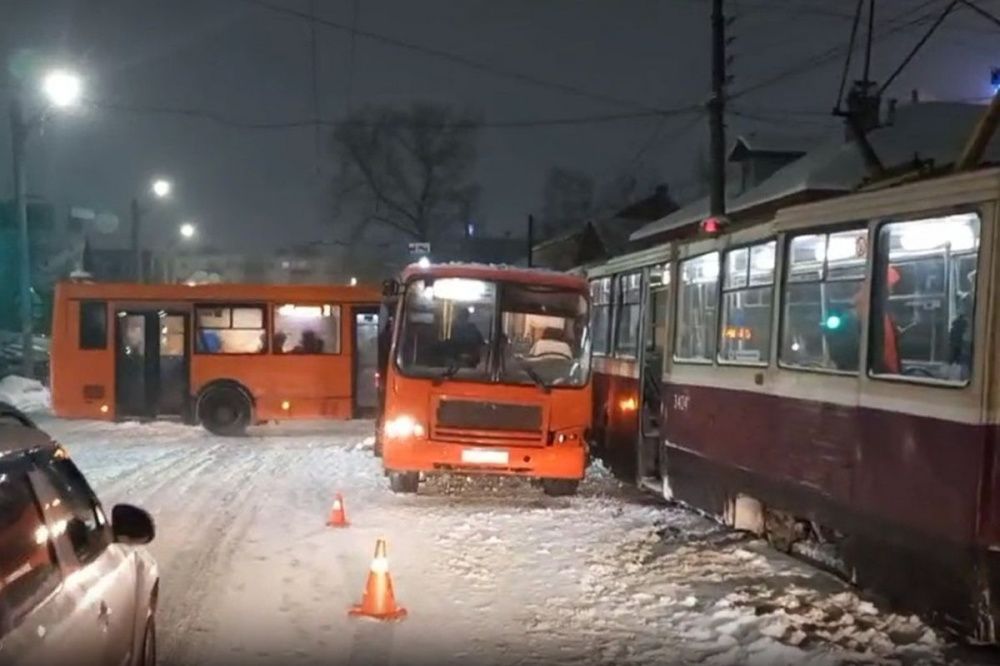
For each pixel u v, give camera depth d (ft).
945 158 88.07
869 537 30.71
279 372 82.94
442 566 36.32
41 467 16.71
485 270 50.75
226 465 63.41
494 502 50.37
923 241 28.78
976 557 25.67
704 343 45.32
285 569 35.60
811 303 35.17
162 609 30.55
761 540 40.01
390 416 49.80
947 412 26.94
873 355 30.86
